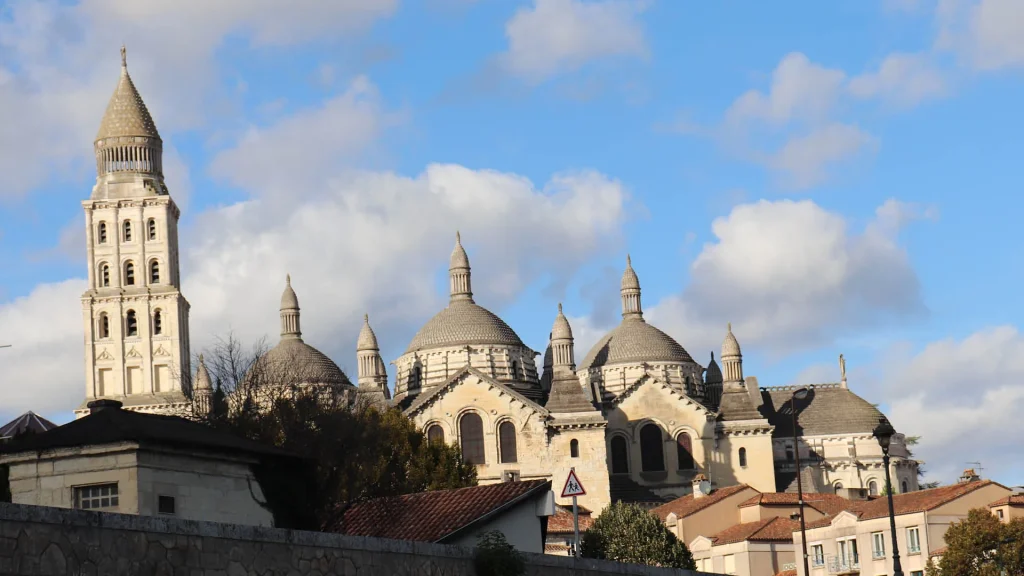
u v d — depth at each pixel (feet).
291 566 116.26
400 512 211.20
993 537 328.49
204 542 109.19
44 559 97.96
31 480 144.05
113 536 102.68
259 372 307.58
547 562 149.69
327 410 291.17
